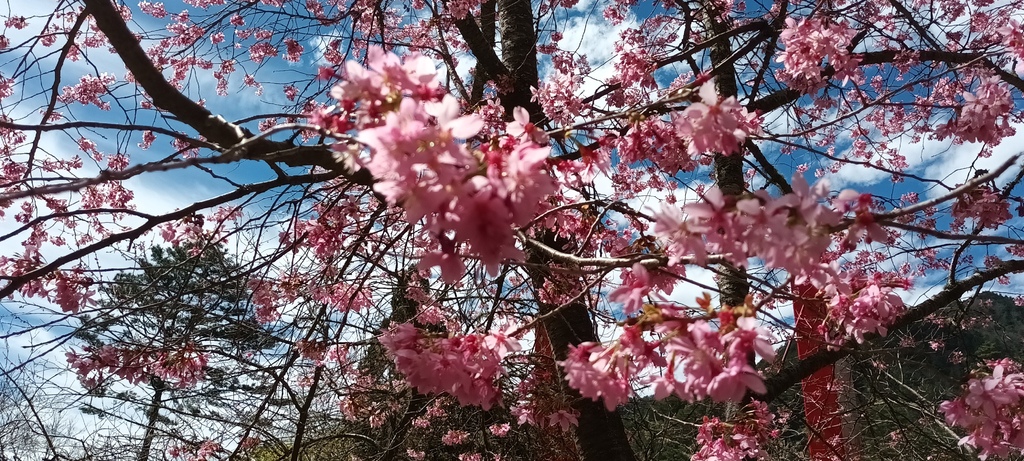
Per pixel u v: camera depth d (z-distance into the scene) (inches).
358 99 53.3
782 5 142.8
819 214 50.8
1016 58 102.0
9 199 53.7
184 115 80.9
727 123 65.7
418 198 47.8
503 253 50.8
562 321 138.5
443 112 48.0
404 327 74.0
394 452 215.8
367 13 210.4
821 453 180.5
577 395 130.9
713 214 53.7
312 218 146.0
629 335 60.9
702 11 188.2
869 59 175.6
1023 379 78.1
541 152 49.2
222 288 123.2
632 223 134.0
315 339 141.9
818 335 100.2
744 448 111.6
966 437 81.4
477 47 171.6
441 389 72.6
